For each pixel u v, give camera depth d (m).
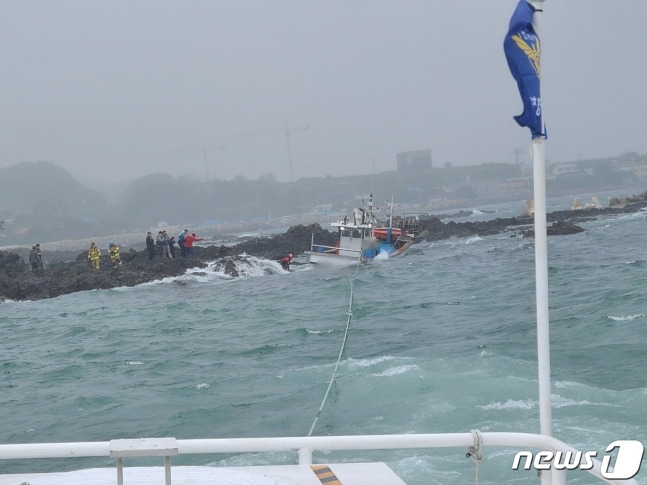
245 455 10.54
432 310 26.08
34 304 40.03
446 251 52.03
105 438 13.30
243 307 31.25
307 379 15.84
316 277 41.81
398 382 14.16
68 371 20.25
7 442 13.55
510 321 22.12
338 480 4.32
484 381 13.55
